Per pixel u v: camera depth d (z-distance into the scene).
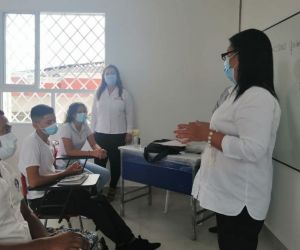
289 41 2.38
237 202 1.59
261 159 1.58
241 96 1.54
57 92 4.32
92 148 3.63
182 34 4.17
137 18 4.15
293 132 2.31
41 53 4.29
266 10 3.03
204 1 4.13
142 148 3.35
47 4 4.12
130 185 4.36
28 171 2.35
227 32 4.15
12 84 4.29
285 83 2.44
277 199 2.66
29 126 4.26
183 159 2.90
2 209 1.21
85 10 4.12
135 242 2.50
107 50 4.19
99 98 4.08
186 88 4.24
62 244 1.11
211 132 1.64
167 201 3.60
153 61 4.21
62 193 2.43
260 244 2.80
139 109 4.27
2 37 4.21
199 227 3.20
